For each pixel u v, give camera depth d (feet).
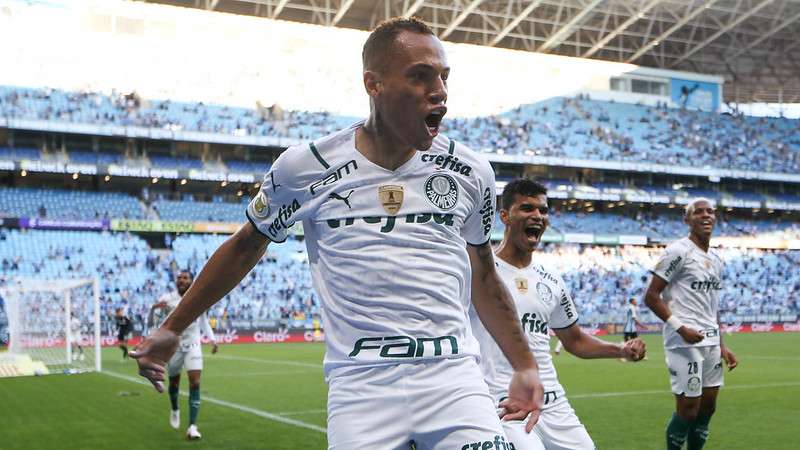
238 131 146.92
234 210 144.66
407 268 8.43
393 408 8.27
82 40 144.97
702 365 22.38
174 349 8.84
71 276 122.21
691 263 22.56
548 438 14.83
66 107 139.33
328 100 159.94
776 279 157.89
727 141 181.78
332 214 8.67
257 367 67.82
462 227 9.35
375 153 8.67
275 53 158.10
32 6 142.31
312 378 57.26
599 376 56.49
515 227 15.79
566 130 171.22
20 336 77.87
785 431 31.45
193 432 30.53
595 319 129.80
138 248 131.54
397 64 8.07
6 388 51.80
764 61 190.90
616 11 155.43
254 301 125.39
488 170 9.30
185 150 151.02
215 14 153.28
